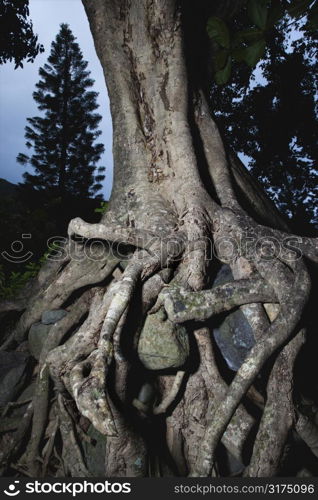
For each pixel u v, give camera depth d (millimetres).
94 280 5016
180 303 4129
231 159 5945
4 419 4844
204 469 3646
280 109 14016
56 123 29578
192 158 5168
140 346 4238
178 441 4391
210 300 4184
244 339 4402
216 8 5961
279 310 4207
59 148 29328
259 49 2117
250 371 3777
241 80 13641
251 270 4449
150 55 5473
